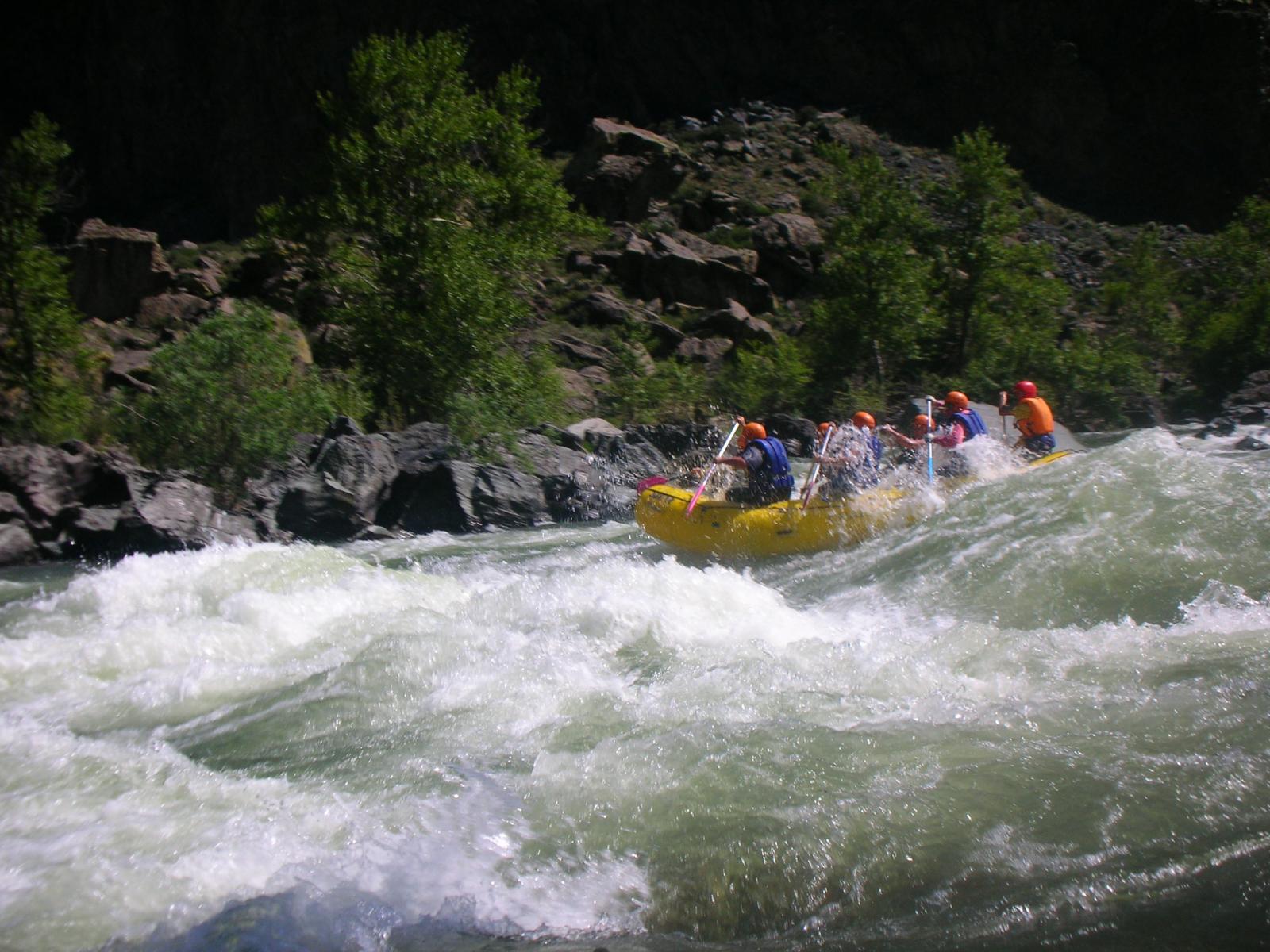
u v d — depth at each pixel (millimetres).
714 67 54969
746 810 5898
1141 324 36312
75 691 8680
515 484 18750
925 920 4863
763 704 7426
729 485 15453
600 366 33406
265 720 7836
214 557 11875
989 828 5547
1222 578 9211
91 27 54094
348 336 26281
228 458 19500
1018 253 34562
